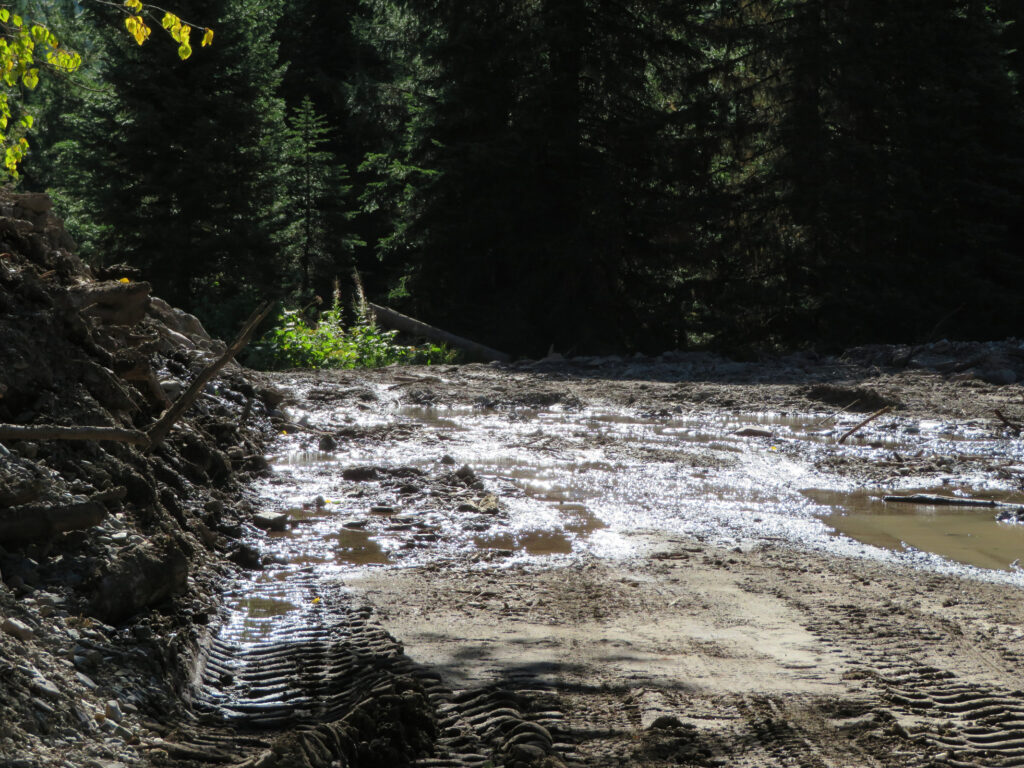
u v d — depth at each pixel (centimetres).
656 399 1867
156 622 566
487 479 1127
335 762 425
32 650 458
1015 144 3422
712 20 3406
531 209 3281
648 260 3388
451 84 3294
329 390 1802
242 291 2884
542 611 678
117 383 791
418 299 3372
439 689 525
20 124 891
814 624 659
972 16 3338
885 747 460
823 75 3284
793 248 3394
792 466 1259
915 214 3288
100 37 2858
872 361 2470
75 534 571
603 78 3256
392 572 773
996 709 511
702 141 3341
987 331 3384
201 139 2797
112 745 418
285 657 579
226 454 1088
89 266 1252
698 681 547
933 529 960
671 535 914
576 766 438
